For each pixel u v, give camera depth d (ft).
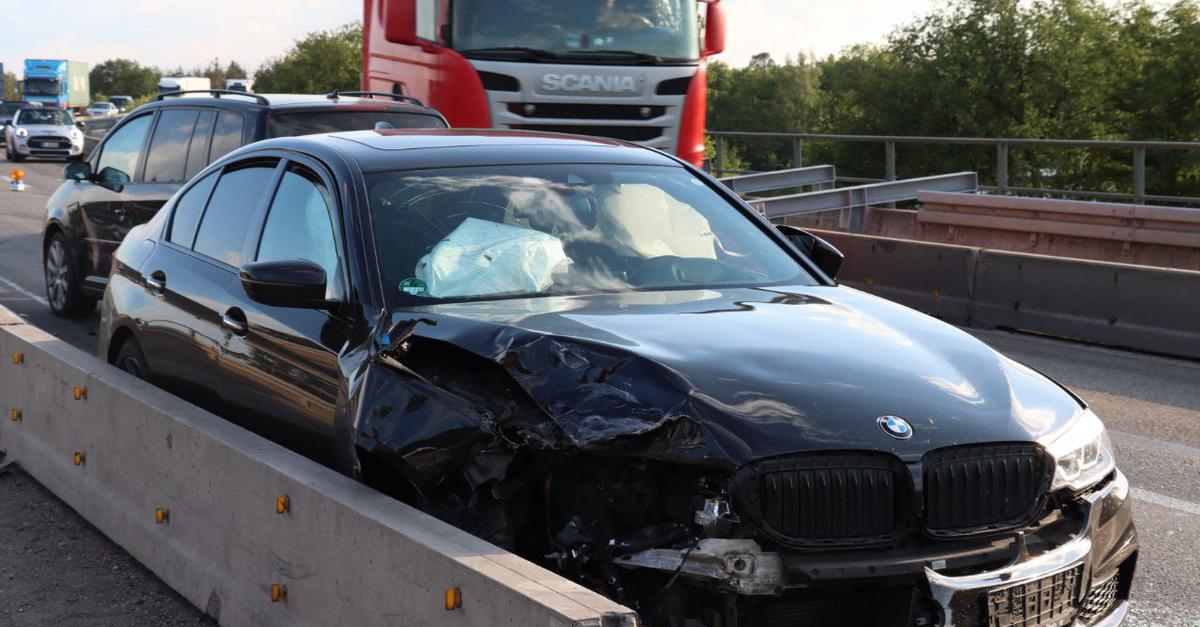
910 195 59.67
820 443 10.10
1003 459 10.67
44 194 89.51
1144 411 27.35
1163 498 20.47
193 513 14.62
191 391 16.78
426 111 33.83
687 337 11.55
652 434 10.12
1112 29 159.53
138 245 19.48
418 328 12.21
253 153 17.25
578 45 41.32
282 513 12.57
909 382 11.09
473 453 10.98
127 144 34.60
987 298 38.91
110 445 17.03
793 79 460.14
